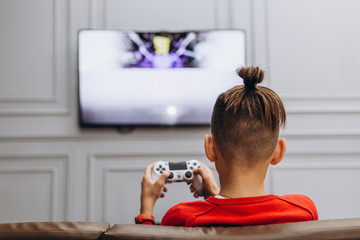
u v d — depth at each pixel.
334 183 2.58
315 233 0.59
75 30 2.61
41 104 2.57
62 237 0.60
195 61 2.56
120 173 2.55
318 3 2.69
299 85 2.63
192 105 2.55
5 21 2.60
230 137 0.78
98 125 2.52
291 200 0.75
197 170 1.21
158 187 1.03
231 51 2.56
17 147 2.54
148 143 2.57
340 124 2.62
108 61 2.54
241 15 2.67
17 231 0.60
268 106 0.77
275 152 0.82
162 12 2.65
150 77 2.55
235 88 0.81
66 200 2.51
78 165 2.54
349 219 0.63
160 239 0.59
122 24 2.63
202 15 2.66
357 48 2.67
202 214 0.71
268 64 2.64
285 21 2.67
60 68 2.59
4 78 2.56
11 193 2.50
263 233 0.59
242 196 0.77
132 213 2.52
